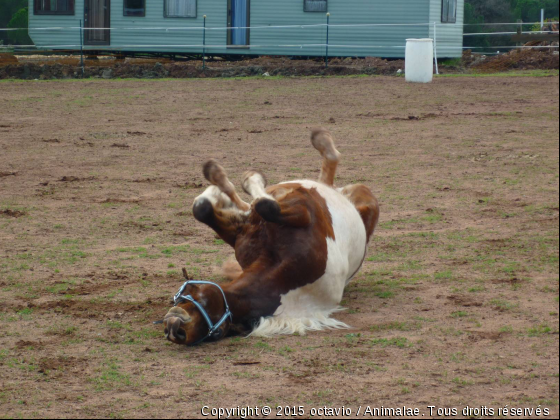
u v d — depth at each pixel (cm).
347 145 1450
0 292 625
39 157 1329
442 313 567
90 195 1031
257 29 3244
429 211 926
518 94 2255
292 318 518
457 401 415
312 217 521
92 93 2369
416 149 1401
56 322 552
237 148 1423
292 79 2792
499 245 771
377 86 2511
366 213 612
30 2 3334
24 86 2572
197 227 864
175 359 478
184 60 3431
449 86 2497
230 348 494
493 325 537
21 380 448
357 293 620
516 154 1333
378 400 416
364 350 491
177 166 1249
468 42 4800
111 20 3312
